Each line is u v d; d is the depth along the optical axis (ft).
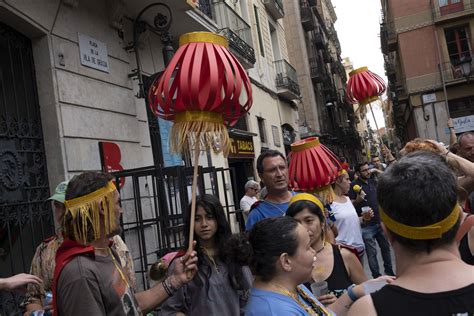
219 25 37.81
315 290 8.95
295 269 6.97
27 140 17.47
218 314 9.62
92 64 20.74
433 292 4.34
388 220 4.70
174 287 8.31
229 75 8.51
